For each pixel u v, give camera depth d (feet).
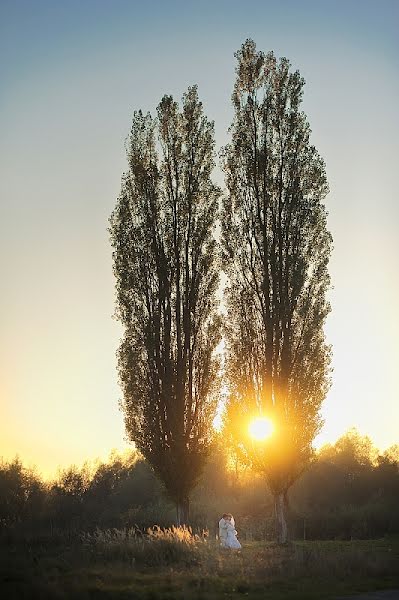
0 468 245.04
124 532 114.42
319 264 140.87
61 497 248.11
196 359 140.87
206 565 90.58
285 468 132.77
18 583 72.79
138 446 138.92
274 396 135.64
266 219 142.51
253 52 149.48
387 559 94.63
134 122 150.10
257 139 146.30
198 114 150.41
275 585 80.89
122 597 69.97
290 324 137.80
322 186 143.64
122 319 142.82
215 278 144.15
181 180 147.95
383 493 238.27
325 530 181.27
